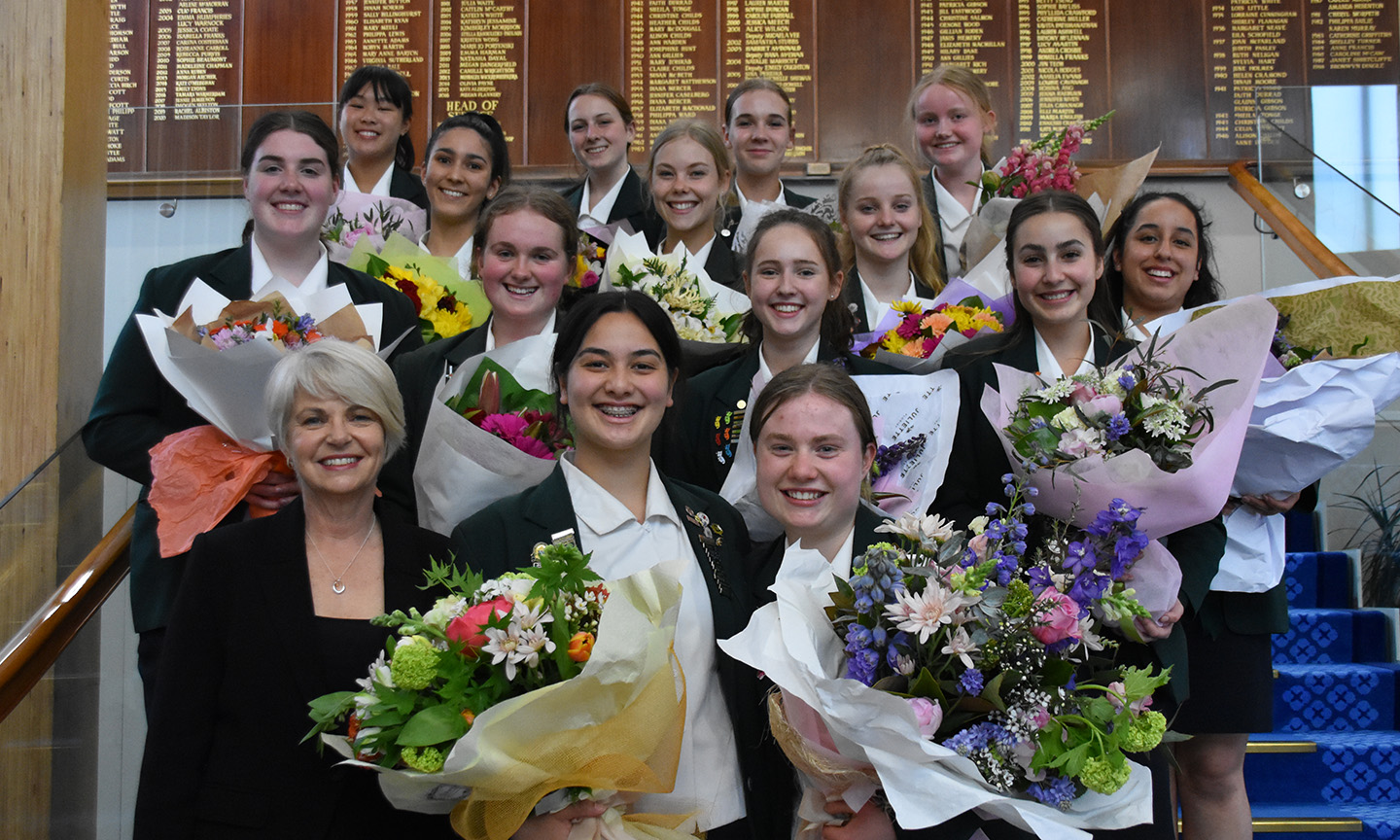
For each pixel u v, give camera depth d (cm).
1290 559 459
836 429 246
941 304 362
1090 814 215
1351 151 577
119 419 295
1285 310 339
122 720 333
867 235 392
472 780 200
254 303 284
